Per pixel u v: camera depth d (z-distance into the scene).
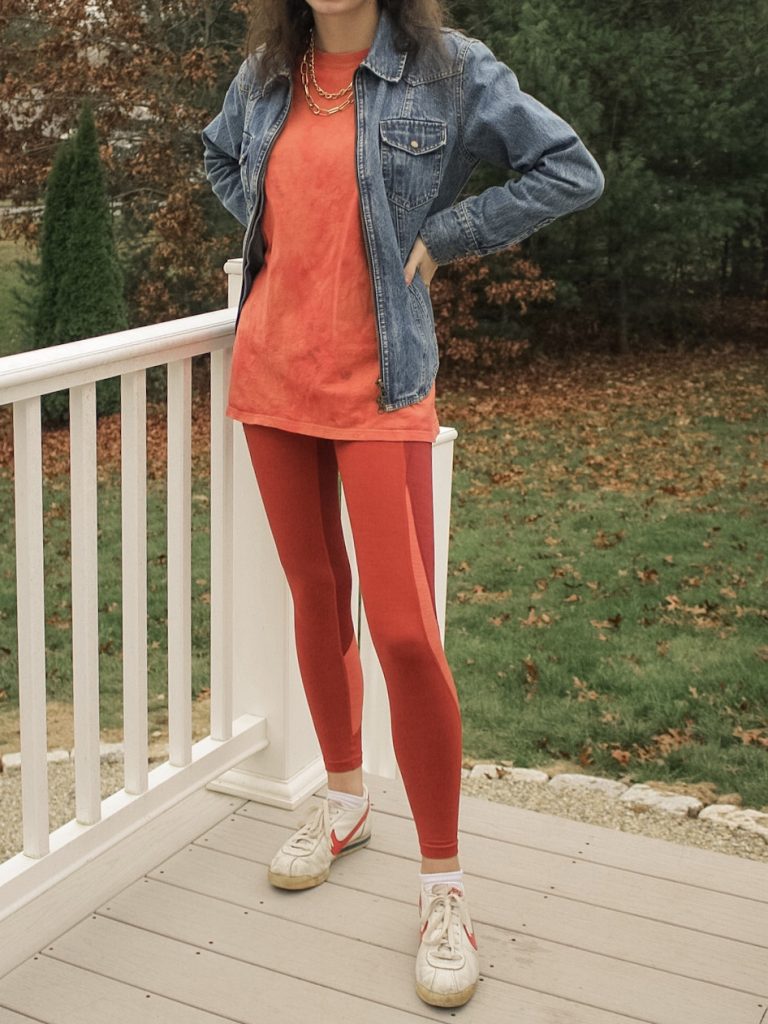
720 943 2.10
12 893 1.91
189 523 2.26
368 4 1.92
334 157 1.91
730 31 10.96
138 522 2.10
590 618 6.21
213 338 2.22
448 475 2.65
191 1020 1.89
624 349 13.16
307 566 2.16
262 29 1.98
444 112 1.92
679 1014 1.91
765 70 10.89
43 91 10.93
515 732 4.82
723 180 11.80
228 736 2.44
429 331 2.02
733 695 5.12
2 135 11.02
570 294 12.26
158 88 11.04
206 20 11.02
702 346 13.30
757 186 11.64
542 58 10.36
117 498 8.55
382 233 1.91
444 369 12.68
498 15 10.89
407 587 1.95
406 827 2.48
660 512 8.23
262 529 2.48
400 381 1.94
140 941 2.08
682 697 5.12
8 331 11.05
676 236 11.61
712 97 11.02
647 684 5.27
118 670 5.52
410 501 1.96
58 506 8.45
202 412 10.91
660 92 10.91
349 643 2.27
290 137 1.97
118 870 2.30
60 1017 1.89
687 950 2.08
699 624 6.07
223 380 2.31
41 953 2.04
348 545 2.73
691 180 11.83
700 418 10.83
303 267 1.96
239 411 2.09
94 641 2.02
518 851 2.38
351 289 1.93
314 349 1.96
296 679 2.56
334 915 2.17
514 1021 1.90
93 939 2.09
